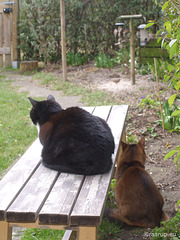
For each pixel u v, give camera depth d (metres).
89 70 10.42
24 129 6.00
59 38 11.18
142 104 6.76
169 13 3.64
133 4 10.97
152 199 3.09
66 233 3.13
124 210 3.12
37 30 10.70
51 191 2.64
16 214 2.35
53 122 3.08
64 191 2.63
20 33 11.20
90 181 2.80
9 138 5.64
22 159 3.24
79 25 11.47
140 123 6.07
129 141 5.37
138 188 3.08
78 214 2.31
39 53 11.27
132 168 3.25
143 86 8.37
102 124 3.20
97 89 8.39
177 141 5.34
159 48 9.72
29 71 10.70
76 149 2.85
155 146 5.25
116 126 4.11
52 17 10.84
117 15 11.20
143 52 9.91
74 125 2.94
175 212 3.57
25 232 3.47
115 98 7.58
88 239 2.38
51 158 2.99
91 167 2.88
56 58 11.48
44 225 2.44
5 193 2.60
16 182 2.78
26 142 5.51
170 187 4.09
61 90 8.45
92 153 2.85
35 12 10.79
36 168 3.08
